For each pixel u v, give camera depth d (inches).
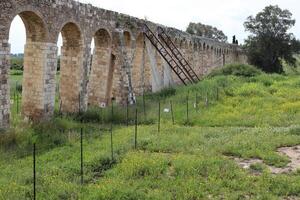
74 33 1051.3
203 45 2400.3
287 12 2640.3
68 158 668.1
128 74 1277.1
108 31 1200.2
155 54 1557.6
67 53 1080.2
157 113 1096.8
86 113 1037.8
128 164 604.7
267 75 1736.0
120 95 1269.7
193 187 515.8
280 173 592.1
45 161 646.5
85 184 537.6
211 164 612.7
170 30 1760.6
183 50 2007.9
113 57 1259.8
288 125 961.5
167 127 919.7
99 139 805.9
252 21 2679.6
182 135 837.8
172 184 531.8
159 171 581.3
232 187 522.9
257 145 736.3
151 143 755.4
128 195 487.5
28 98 946.7
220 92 1325.0
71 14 997.2
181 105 1200.8
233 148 715.4
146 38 1488.7
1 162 630.5
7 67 800.9
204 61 2449.6
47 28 910.4
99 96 1237.7
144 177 561.3
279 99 1237.7
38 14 869.8
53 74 963.3
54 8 927.7
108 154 665.0
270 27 2642.7
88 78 1115.3
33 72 936.9
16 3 802.2
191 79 1784.0
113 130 900.0
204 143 768.9
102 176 580.7
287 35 2647.6
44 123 876.6
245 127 949.2
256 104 1194.6
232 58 3373.5
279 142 762.8
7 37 791.7
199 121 1018.1
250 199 481.1
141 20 1428.4
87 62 1099.3
